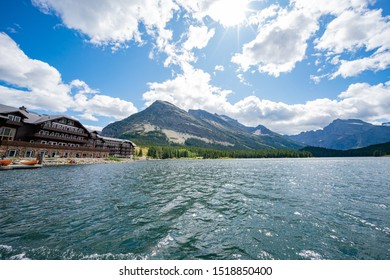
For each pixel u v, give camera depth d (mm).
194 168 62969
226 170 55188
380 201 18281
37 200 17734
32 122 63969
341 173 45219
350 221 12969
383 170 52844
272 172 48562
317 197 20062
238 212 14898
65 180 29531
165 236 10469
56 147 64312
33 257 8352
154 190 23625
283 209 15727
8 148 49906
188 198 19531
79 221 12570
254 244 9734
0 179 28266
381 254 8945
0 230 10977
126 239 10055
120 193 21531
